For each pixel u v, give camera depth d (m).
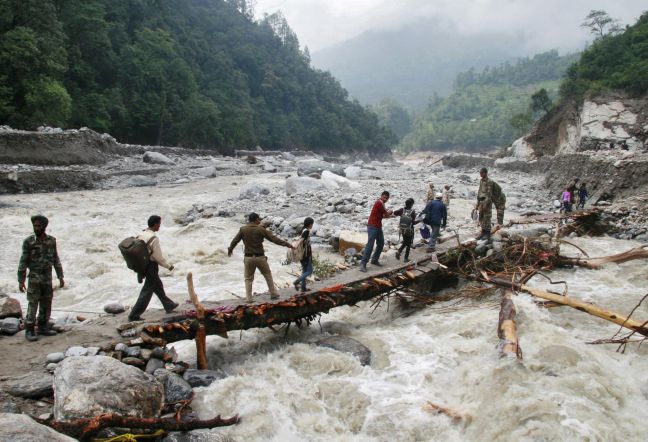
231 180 36.44
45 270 7.18
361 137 133.75
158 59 70.88
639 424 5.73
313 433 6.09
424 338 8.68
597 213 17.61
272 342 8.74
